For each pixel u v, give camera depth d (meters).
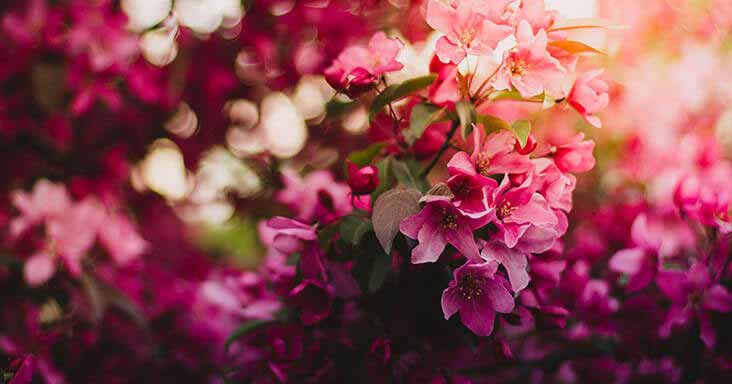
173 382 0.92
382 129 0.82
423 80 0.73
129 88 1.04
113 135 1.08
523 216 0.69
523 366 0.92
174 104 1.08
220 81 1.08
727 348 0.82
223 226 1.28
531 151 0.70
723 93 0.97
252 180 1.20
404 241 0.71
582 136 0.73
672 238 0.87
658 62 1.01
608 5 1.01
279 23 1.08
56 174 1.04
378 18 1.09
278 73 1.11
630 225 0.95
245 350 0.86
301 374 0.76
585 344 0.91
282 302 0.83
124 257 0.93
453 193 0.69
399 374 0.74
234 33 1.08
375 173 0.73
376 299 0.75
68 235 0.88
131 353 0.92
